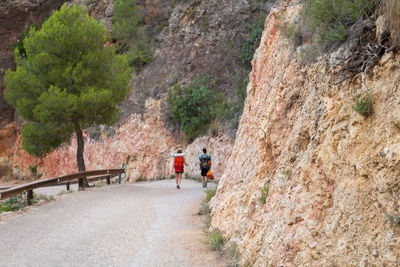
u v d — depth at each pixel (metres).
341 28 4.71
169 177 23.11
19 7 39.38
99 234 7.76
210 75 25.20
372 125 3.57
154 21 31.34
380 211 3.15
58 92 16.31
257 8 26.45
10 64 39.00
